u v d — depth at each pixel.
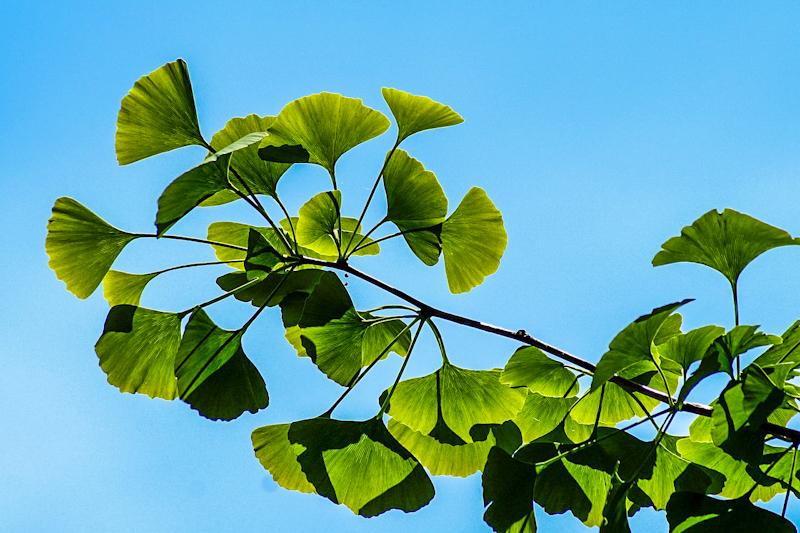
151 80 1.69
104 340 1.70
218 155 1.65
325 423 1.71
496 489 1.71
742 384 1.63
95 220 1.71
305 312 1.71
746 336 1.65
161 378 1.71
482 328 1.70
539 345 1.70
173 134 1.70
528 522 1.71
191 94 1.70
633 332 1.64
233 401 1.71
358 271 1.70
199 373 1.70
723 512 1.67
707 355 1.65
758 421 1.63
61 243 1.70
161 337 1.71
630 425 1.68
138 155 1.70
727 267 1.68
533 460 1.71
